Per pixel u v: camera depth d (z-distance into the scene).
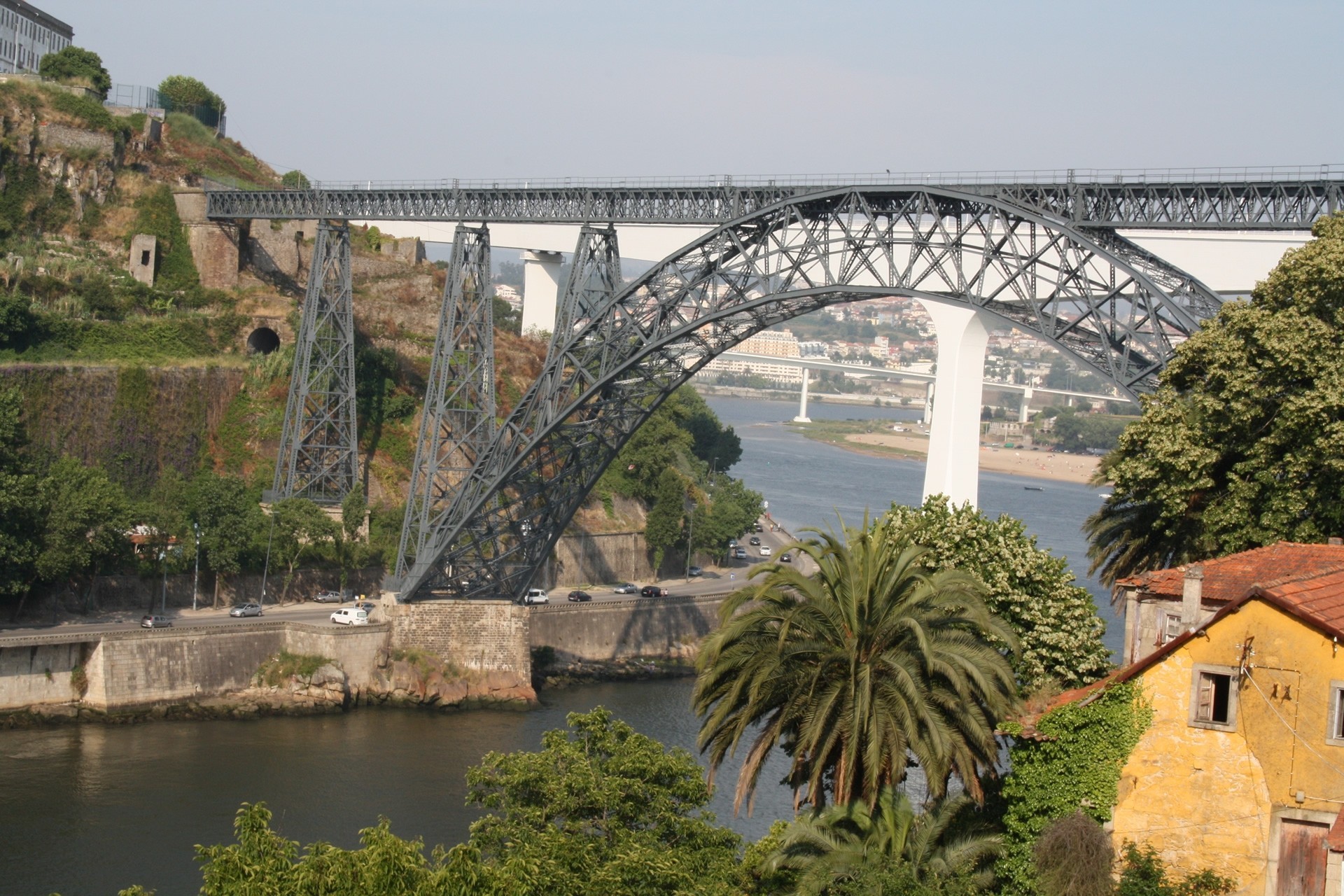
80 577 102.62
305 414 125.00
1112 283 70.56
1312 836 34.12
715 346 93.44
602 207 96.25
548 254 155.50
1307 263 54.53
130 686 92.56
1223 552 52.84
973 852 37.97
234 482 111.38
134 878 64.25
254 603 109.06
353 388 119.44
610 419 99.62
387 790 78.06
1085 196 74.62
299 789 77.75
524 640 103.44
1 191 133.50
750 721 38.59
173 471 114.25
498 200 102.81
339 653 99.12
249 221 144.38
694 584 138.25
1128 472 55.78
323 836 69.62
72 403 114.44
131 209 140.25
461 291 104.94
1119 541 59.84
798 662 39.19
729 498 152.75
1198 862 35.22
